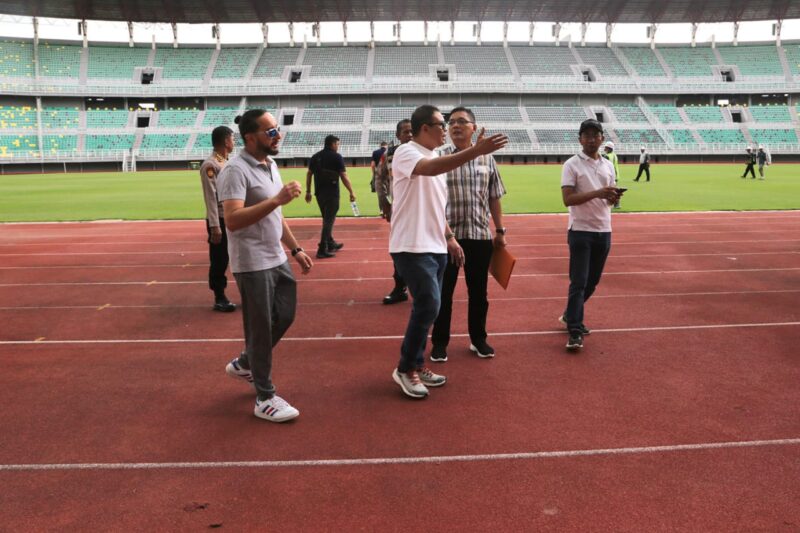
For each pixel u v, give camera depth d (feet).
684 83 183.32
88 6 173.06
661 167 135.85
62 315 21.66
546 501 9.50
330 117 175.32
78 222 50.42
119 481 10.30
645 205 57.31
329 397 13.91
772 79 181.88
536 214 51.75
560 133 169.99
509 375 15.14
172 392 14.38
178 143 168.76
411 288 13.38
